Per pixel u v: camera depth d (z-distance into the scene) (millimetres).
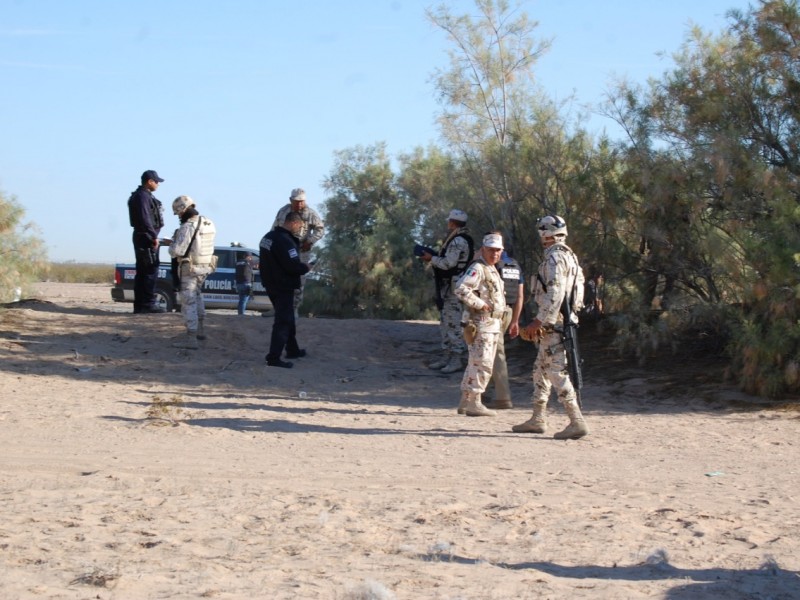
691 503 6629
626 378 13094
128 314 17203
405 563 4922
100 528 5570
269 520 5891
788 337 11367
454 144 17844
